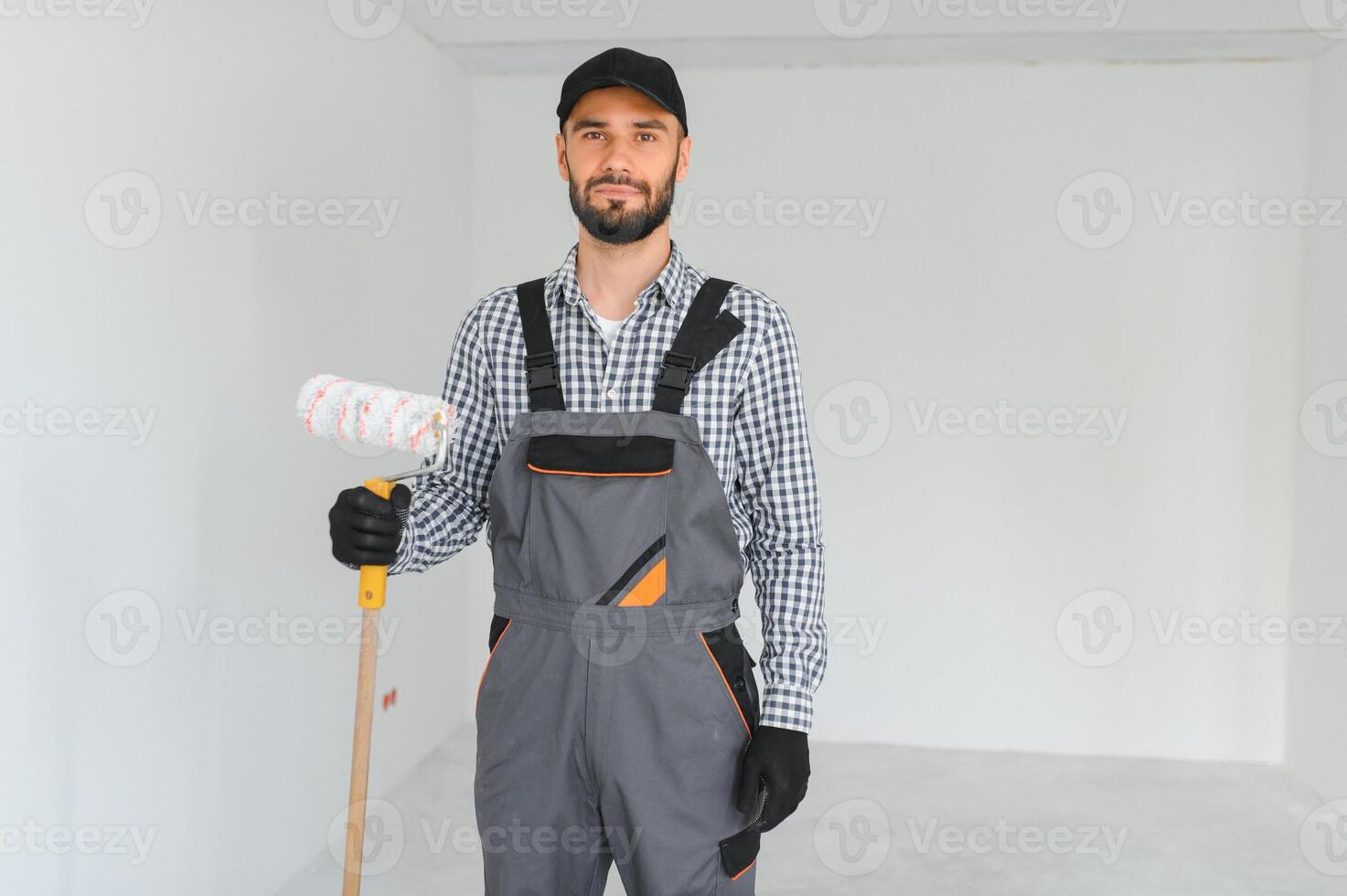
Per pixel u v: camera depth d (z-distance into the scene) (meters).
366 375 3.22
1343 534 3.47
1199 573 3.94
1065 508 3.97
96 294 2.01
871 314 4.00
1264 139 3.84
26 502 1.84
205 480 2.39
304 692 2.89
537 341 1.55
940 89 3.93
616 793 1.47
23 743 1.85
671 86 1.49
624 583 1.46
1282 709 3.92
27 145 1.83
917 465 4.01
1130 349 3.93
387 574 1.52
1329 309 3.61
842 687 4.09
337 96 3.00
